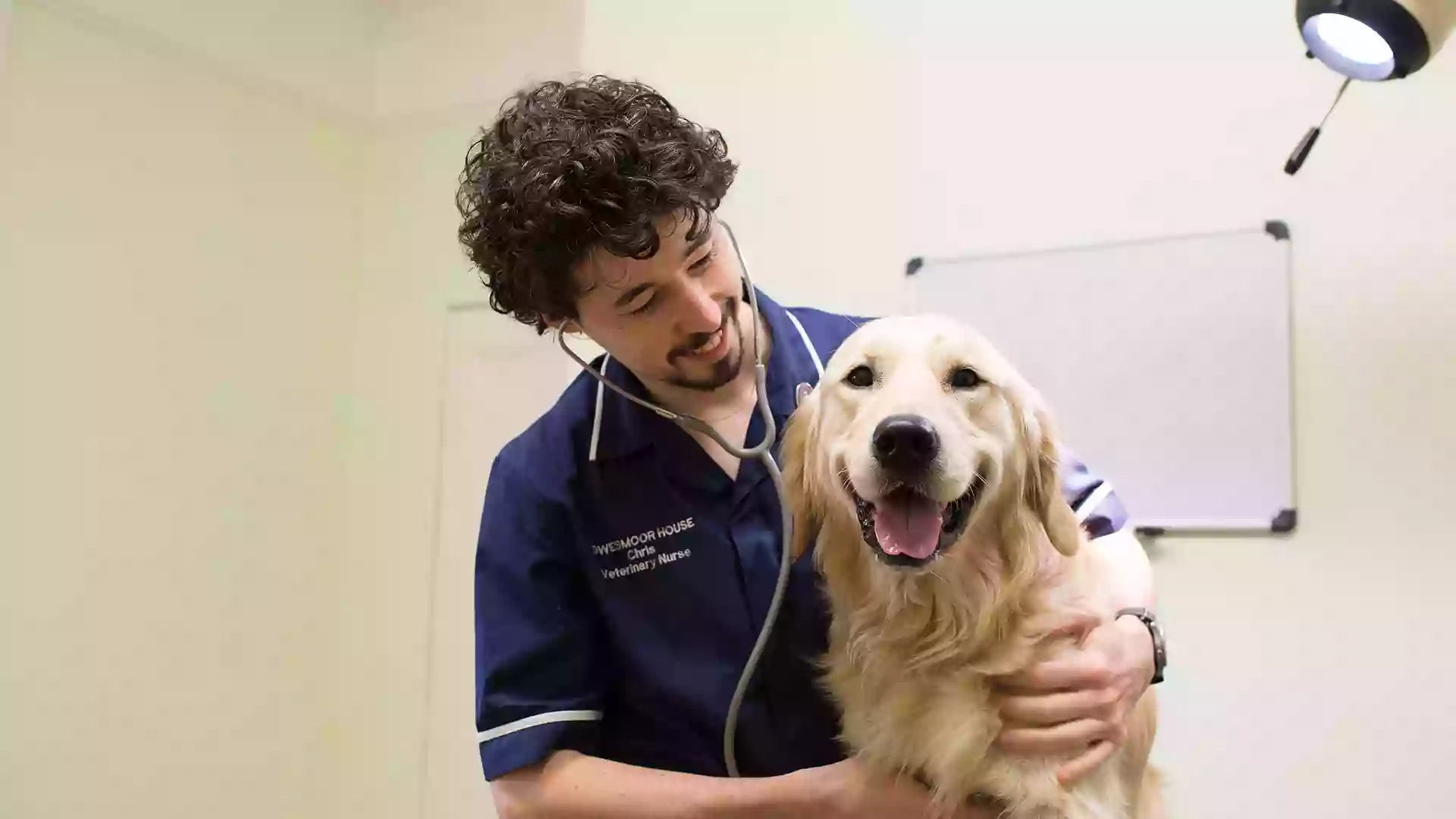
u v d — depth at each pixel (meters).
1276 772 2.20
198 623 2.73
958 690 1.29
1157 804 1.51
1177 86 2.41
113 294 2.54
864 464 1.28
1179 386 2.35
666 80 2.81
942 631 1.30
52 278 2.40
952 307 2.55
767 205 2.72
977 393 1.35
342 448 3.21
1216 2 2.39
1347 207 2.25
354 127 3.29
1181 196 2.39
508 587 1.41
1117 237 2.43
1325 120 2.16
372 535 3.18
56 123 2.41
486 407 3.05
